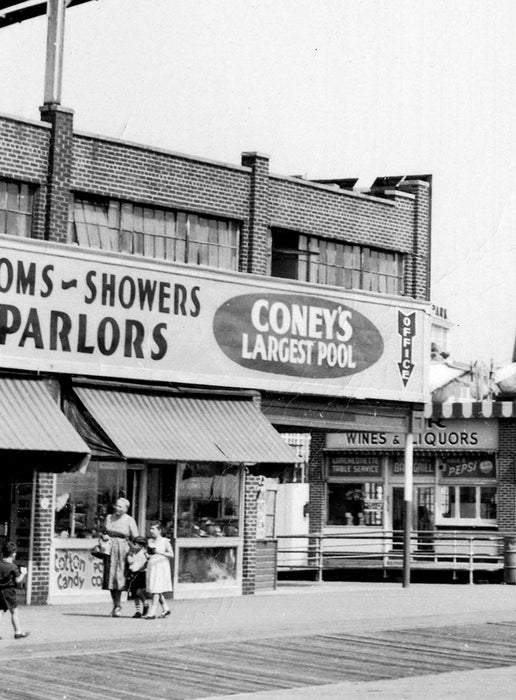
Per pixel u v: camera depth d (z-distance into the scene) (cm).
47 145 2317
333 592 2688
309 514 3925
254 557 2592
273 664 1555
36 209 2302
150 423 2334
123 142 2423
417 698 1299
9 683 1361
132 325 2370
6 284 2194
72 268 2288
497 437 3819
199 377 2472
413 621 2075
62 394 2286
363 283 2897
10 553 1719
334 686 1380
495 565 3362
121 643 1712
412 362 2884
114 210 2430
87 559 2303
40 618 1991
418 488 3906
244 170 2642
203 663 1552
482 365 4416
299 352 2658
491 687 1384
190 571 2462
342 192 2836
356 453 3903
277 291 2625
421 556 3344
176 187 2512
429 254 3012
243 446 2427
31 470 2223
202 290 2492
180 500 2461
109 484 2353
